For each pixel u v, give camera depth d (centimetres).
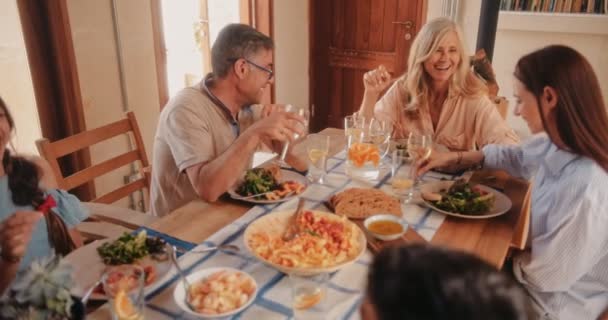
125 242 118
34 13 213
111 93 254
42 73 221
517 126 405
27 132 239
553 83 134
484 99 221
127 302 93
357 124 207
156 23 271
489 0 302
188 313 99
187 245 128
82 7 229
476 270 46
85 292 105
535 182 154
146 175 208
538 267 140
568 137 136
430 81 225
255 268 117
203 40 444
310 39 435
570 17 360
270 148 188
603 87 371
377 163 178
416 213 149
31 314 81
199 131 169
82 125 236
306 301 99
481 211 147
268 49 175
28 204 127
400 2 403
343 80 451
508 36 388
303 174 179
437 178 178
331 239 123
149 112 279
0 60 226
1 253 105
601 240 135
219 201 154
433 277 45
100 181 257
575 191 133
